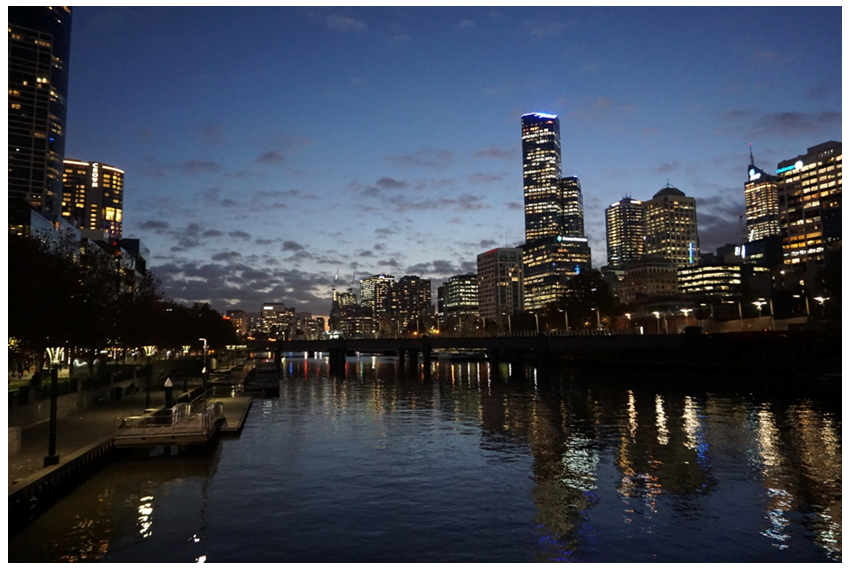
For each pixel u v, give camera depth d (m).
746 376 109.19
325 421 61.72
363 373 160.12
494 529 27.73
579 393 90.69
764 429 53.66
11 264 51.69
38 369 67.19
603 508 30.78
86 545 25.67
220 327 169.75
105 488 34.25
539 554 24.83
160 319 97.50
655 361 145.75
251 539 26.48
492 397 87.56
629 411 67.81
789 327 130.75
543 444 47.97
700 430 53.72
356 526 28.12
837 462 40.50
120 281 79.75
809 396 78.12
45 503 29.98
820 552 24.98
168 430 41.84
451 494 33.34
